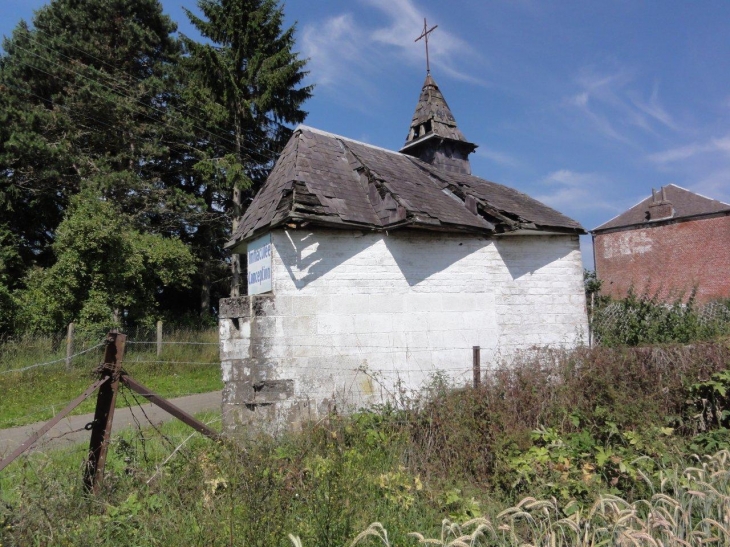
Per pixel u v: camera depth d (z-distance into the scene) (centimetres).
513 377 608
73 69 2286
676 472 440
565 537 380
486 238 855
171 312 2575
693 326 1028
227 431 639
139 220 2334
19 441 781
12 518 365
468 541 361
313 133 945
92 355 1415
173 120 2388
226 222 2625
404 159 1096
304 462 459
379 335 755
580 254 950
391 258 781
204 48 2095
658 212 2983
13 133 2041
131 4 2561
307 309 725
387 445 530
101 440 473
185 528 383
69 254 1705
